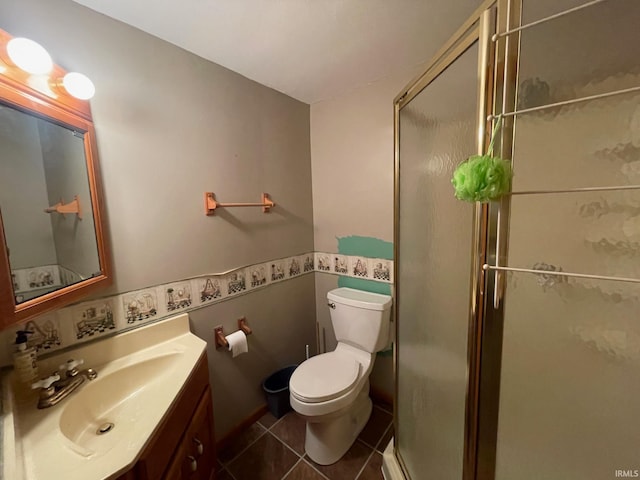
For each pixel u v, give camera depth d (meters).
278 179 1.75
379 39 1.22
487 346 0.74
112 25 1.02
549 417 0.75
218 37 1.17
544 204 0.67
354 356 1.64
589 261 0.66
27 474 0.59
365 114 1.68
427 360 1.06
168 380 0.96
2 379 0.82
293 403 1.34
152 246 1.19
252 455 1.47
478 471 0.80
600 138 0.63
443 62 0.84
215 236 1.43
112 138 1.04
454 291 0.86
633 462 0.68
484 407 0.77
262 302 1.71
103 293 1.06
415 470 1.16
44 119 0.83
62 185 0.90
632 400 0.67
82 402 0.87
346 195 1.85
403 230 1.24
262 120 1.63
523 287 0.71
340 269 1.95
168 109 1.20
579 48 0.61
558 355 0.72
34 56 0.71
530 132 0.64
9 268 0.69
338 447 1.43
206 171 1.36
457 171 0.63
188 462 0.94
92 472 0.60
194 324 1.36
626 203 0.62
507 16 0.59
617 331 0.66
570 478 0.75
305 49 1.28
